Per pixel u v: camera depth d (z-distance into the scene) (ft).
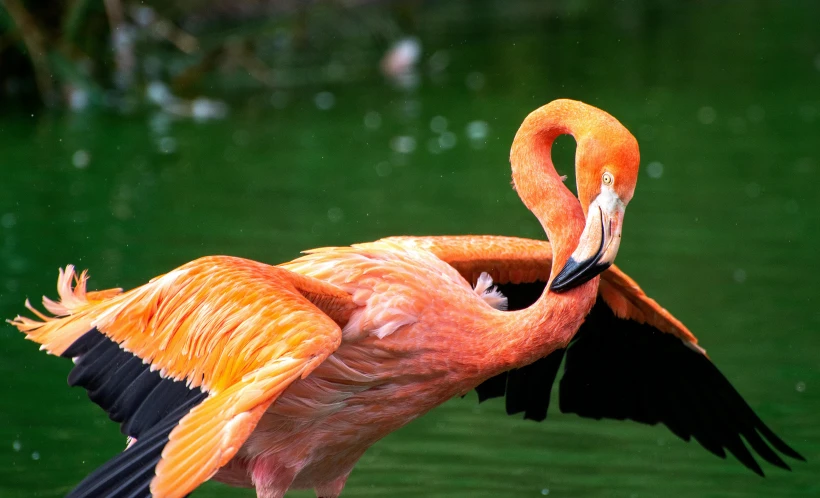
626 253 42.70
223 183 50.49
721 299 37.73
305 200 47.93
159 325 20.92
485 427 30.71
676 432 27.76
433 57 79.15
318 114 63.82
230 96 68.33
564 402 28.40
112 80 66.28
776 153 56.49
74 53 64.75
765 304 37.37
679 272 40.50
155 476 18.16
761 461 28.53
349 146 56.95
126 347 21.12
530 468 27.81
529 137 22.88
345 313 22.04
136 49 67.46
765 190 50.55
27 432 28.99
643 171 54.24
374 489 26.35
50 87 64.39
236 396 18.53
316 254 23.17
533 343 22.07
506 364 22.31
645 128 61.46
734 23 95.14
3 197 47.26
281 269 21.47
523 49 82.64
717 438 27.22
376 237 42.63
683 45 85.51
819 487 26.91
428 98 67.51
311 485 24.26
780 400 30.76
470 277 25.76
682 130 61.21
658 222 46.52
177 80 67.87
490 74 74.23
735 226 45.70
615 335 27.09
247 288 20.35
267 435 21.99
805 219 46.47
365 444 23.41
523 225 44.62
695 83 72.33
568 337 22.15
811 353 33.76
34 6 63.98
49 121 60.90
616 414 28.30
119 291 22.97
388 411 22.66
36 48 62.80
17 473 26.55
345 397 22.06
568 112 22.39
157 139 57.82
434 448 29.07
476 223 44.75
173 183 50.26
